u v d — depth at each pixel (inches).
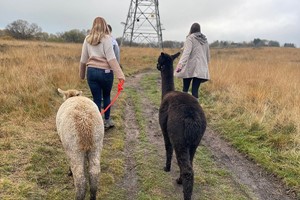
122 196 170.7
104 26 225.0
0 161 188.5
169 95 186.5
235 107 315.9
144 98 392.5
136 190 177.5
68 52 799.7
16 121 253.0
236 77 473.4
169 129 164.4
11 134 229.5
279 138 237.8
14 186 164.9
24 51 645.3
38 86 338.6
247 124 267.9
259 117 277.1
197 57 273.6
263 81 437.1
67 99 171.0
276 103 329.1
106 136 252.2
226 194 176.9
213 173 200.1
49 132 241.3
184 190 149.9
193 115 160.9
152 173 195.9
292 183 185.0
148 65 784.9
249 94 352.2
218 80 442.9
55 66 462.6
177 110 165.3
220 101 354.6
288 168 199.8
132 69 674.8
